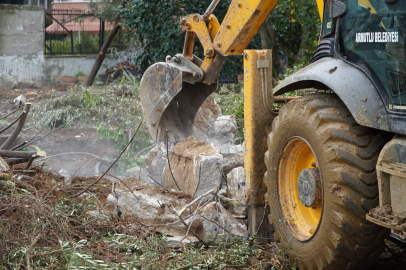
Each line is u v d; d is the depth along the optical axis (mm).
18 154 4895
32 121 9266
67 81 16203
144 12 13133
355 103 3186
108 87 12570
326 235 3242
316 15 13477
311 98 3600
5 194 4051
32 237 3482
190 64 5750
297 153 3803
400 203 2902
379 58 3236
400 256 3936
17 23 16000
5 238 3438
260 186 4215
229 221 4258
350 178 3117
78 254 3209
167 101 5777
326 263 3311
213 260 3719
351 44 3490
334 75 3385
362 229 3125
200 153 4855
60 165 6996
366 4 3359
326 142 3256
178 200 4480
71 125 9172
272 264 3779
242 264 3764
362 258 3238
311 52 13625
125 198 4516
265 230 4258
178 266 3574
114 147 7859
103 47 15820
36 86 15625
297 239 3629
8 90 14664
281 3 13906
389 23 3186
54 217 3855
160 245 3953
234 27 5000
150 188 4629
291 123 3646
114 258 3596
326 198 3234
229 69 13430
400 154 2945
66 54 17422
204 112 6754
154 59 13789
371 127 3123
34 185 4625
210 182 4617
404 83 3041
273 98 4215
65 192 4797
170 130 6156
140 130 8016
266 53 4145
